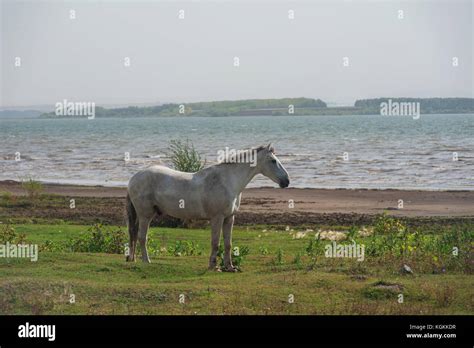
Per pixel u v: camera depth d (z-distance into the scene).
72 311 13.03
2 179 56.06
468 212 33.25
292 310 13.22
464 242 18.80
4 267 15.96
